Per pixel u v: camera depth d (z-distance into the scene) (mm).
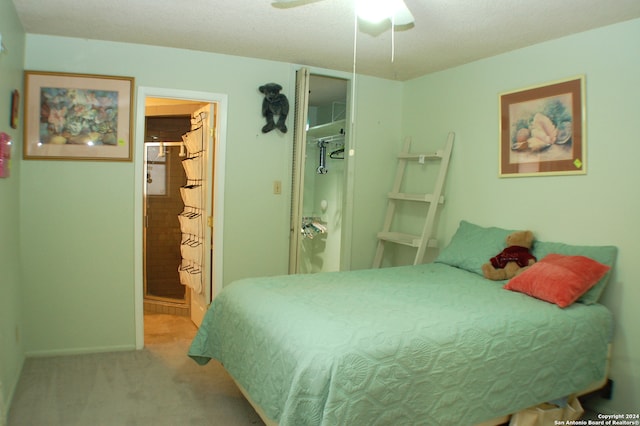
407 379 1581
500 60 3057
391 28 2615
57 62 2951
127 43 3078
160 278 4426
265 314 2014
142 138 3139
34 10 2512
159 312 4270
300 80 3391
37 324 2992
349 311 1941
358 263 3898
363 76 3805
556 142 2693
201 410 2361
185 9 2447
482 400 1754
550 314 2070
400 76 3789
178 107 4145
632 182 2334
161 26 2727
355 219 3861
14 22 2494
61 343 3053
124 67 3082
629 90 2350
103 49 3033
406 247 3918
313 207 5039
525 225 2887
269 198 3512
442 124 3549
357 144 3816
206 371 2867
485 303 2137
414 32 2676
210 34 2854
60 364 2902
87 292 3090
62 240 3020
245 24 2654
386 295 2254
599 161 2477
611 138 2426
